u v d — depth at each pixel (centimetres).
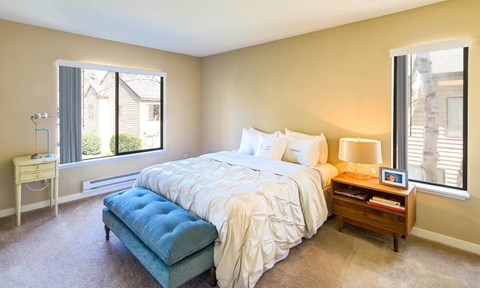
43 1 248
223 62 466
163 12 276
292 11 271
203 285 190
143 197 238
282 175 263
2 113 302
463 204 241
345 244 249
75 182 366
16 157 308
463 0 233
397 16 271
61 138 350
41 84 327
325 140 329
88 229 277
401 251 237
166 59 456
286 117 379
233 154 366
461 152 250
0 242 247
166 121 468
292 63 366
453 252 236
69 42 345
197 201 211
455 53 248
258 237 193
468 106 236
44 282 192
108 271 205
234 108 454
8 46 301
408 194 229
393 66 281
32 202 329
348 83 312
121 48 396
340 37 315
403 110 280
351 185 271
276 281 194
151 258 180
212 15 283
